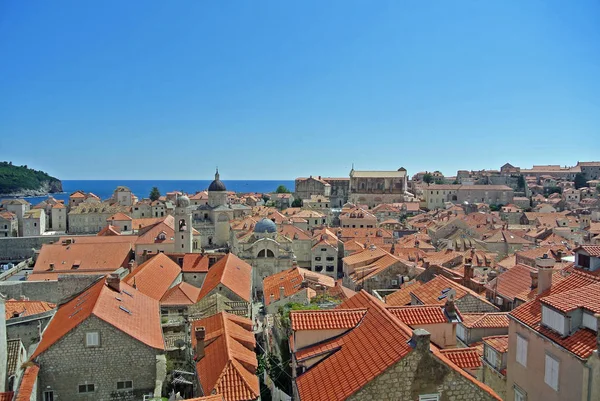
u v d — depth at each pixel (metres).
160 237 123.00
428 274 72.62
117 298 52.12
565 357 28.17
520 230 165.88
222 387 39.56
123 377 45.16
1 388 41.84
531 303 34.38
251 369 44.34
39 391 43.88
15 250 157.75
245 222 158.62
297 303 68.69
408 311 38.62
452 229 153.75
